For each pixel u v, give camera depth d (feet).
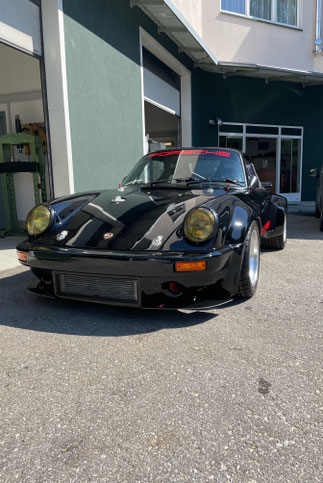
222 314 7.84
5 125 20.57
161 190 9.78
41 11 14.40
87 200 9.13
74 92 15.35
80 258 7.06
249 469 3.74
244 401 4.84
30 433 4.25
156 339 6.63
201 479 3.61
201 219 7.02
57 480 3.60
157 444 4.08
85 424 4.40
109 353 6.11
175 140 39.45
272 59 34.99
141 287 6.97
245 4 33.19
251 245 8.62
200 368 5.65
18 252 8.07
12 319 7.48
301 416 4.54
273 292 9.36
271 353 6.12
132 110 20.68
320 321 7.47
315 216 27.25
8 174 18.75
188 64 30.04
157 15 22.09
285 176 39.27
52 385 5.20
